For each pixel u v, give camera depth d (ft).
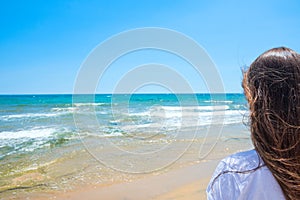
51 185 18.19
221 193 3.21
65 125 48.88
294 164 3.00
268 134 3.17
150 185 18.24
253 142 3.35
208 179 19.60
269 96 3.25
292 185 2.96
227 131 41.65
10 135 38.42
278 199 2.99
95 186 18.01
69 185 18.24
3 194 16.61
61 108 98.58
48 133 39.68
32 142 33.22
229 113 65.10
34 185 18.16
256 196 3.04
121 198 16.06
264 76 3.36
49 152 27.89
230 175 3.23
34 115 70.44
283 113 3.15
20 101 149.48
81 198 16.06
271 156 3.09
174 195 16.51
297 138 3.05
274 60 3.41
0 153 27.58
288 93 3.19
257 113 3.30
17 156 26.30
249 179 3.12
